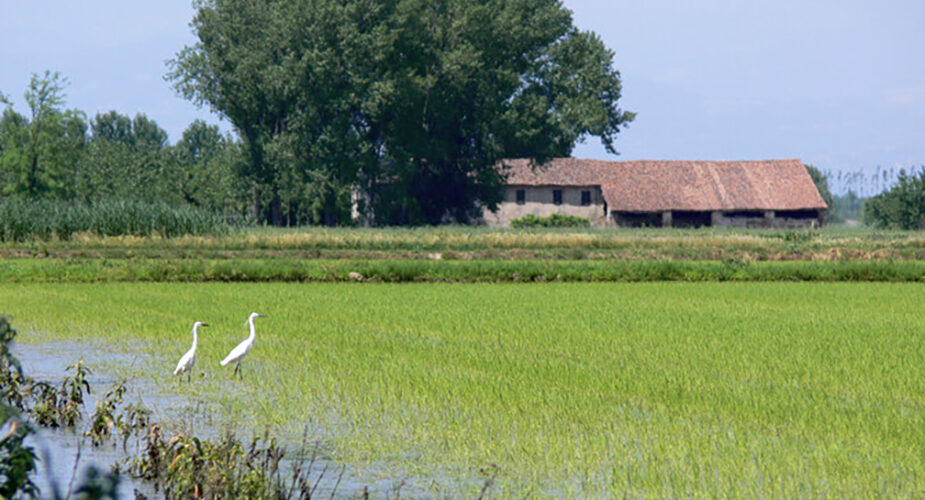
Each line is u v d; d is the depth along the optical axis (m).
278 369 72.75
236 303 122.44
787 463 45.38
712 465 45.47
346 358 77.38
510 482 43.91
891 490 41.44
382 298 131.50
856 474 43.59
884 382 67.31
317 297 132.00
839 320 106.81
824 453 47.03
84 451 50.78
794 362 76.12
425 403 59.53
